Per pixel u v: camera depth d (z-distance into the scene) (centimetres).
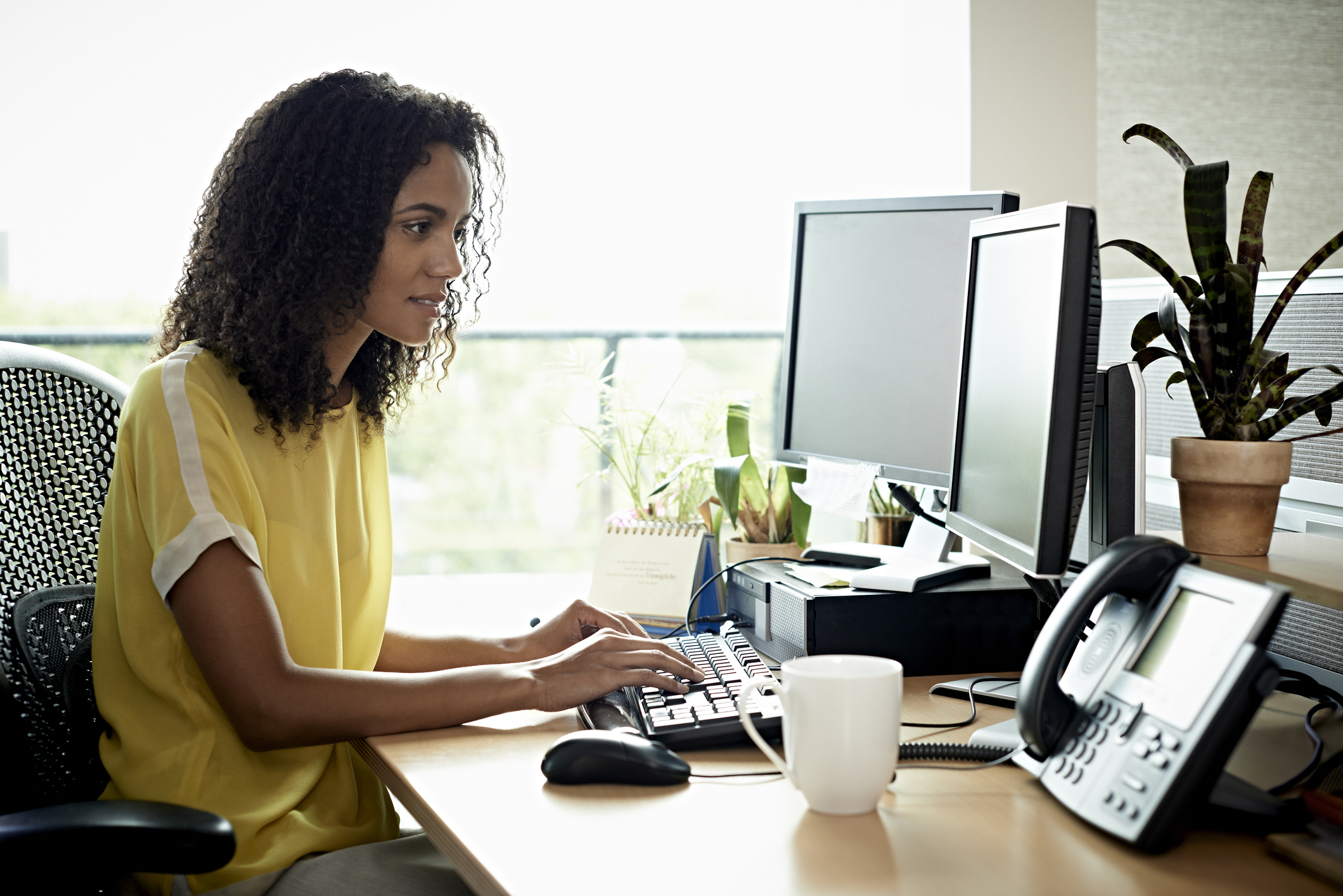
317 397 103
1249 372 94
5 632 95
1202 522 93
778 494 158
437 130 108
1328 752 81
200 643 89
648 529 149
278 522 101
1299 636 107
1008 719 93
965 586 115
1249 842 64
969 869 61
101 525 103
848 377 138
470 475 432
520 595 274
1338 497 105
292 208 104
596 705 96
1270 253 225
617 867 63
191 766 92
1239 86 219
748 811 72
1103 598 81
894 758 71
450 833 69
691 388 204
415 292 108
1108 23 215
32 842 68
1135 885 58
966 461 107
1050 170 195
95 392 108
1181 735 62
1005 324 97
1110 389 93
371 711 90
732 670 100
